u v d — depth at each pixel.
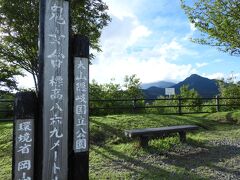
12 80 17.22
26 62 14.59
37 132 4.40
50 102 4.43
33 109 4.37
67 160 4.61
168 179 6.55
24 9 12.98
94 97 17.36
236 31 12.53
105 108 14.24
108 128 10.64
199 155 8.45
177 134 10.40
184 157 8.25
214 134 11.15
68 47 4.63
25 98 4.31
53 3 4.49
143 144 8.82
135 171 7.14
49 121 4.42
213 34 12.95
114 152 8.68
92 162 7.84
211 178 6.64
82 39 4.80
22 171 4.28
